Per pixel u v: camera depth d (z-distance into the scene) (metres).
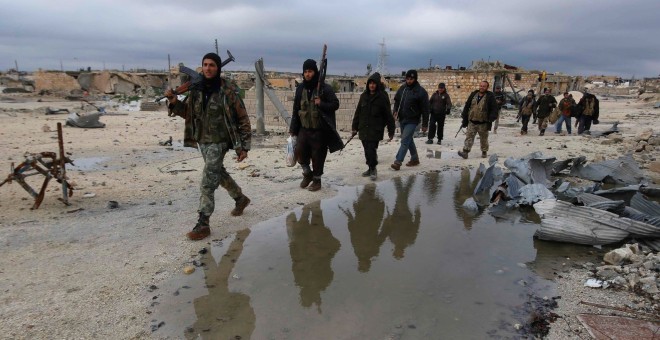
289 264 4.08
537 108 16.23
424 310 3.27
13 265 3.85
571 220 4.62
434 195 6.55
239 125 4.76
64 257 4.05
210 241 4.57
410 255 4.32
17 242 4.36
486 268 4.01
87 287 3.51
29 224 4.89
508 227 5.18
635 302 3.29
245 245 4.51
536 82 40.66
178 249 4.32
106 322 3.04
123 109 29.34
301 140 6.34
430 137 12.16
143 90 49.41
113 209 5.53
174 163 8.75
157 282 3.65
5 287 3.46
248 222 5.19
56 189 6.48
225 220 5.22
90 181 7.06
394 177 7.72
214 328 3.01
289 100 17.66
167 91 4.46
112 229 4.80
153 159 9.30
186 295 3.46
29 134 12.93
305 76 6.11
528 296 3.47
